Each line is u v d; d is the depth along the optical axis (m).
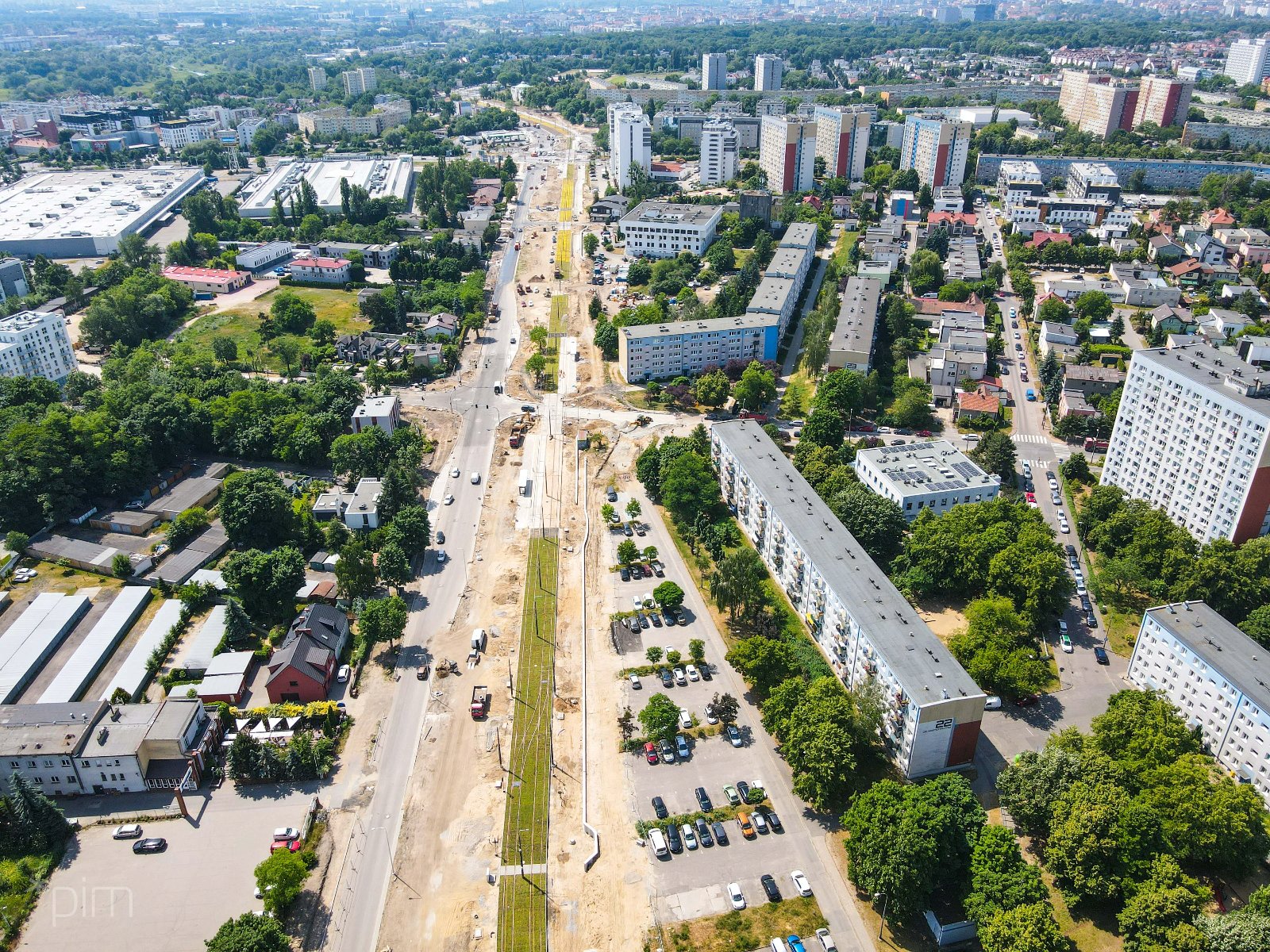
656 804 180.62
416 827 177.12
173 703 192.75
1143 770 174.75
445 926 158.12
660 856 170.62
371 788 185.88
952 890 160.62
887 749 191.75
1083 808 161.00
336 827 176.75
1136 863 156.50
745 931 156.62
